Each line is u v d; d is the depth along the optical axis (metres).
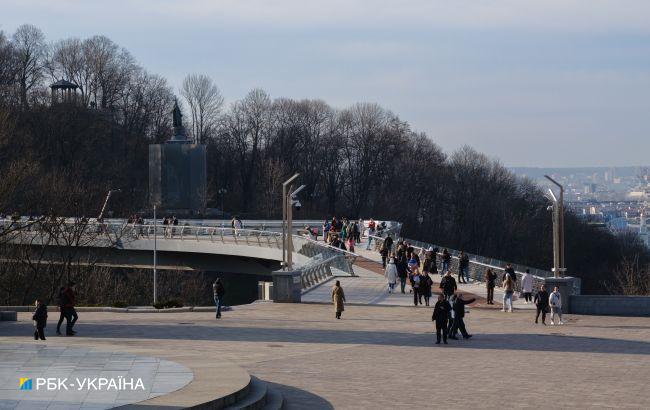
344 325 57.75
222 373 34.88
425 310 66.00
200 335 52.41
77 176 167.00
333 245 105.81
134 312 65.62
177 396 30.61
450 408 32.62
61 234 109.56
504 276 70.19
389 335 53.12
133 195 176.88
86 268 107.44
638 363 42.91
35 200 114.12
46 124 176.50
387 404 33.31
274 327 56.44
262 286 77.12
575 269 199.62
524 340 51.44
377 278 85.75
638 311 64.69
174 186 155.25
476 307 68.06
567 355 45.50
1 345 43.25
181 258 122.69
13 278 98.62
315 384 37.31
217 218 165.25
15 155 151.50
